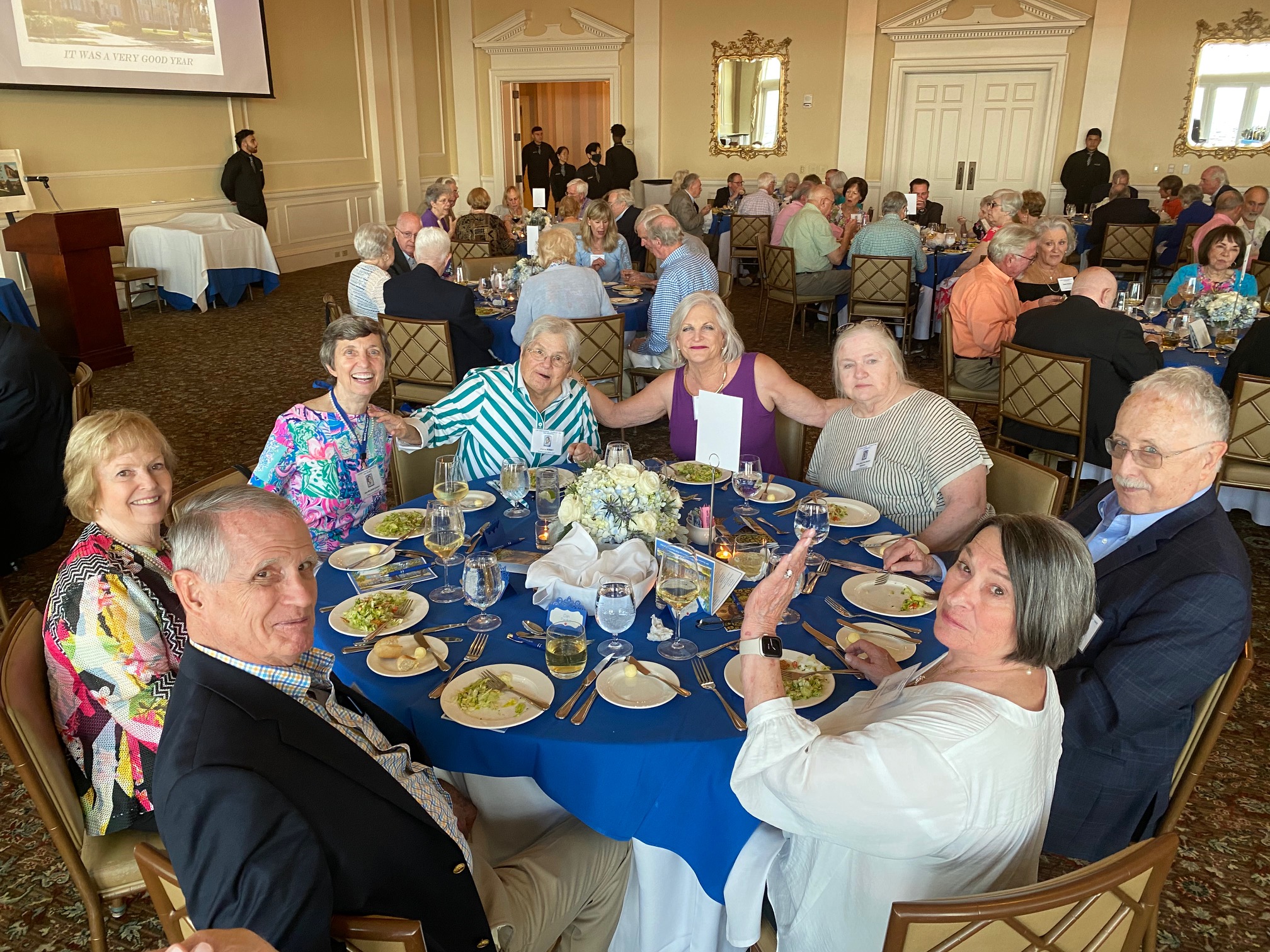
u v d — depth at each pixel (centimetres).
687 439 298
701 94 1196
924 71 1100
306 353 693
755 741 128
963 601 125
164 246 830
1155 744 165
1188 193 841
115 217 643
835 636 181
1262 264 562
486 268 694
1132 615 168
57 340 638
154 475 190
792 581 135
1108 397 375
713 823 152
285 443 252
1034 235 466
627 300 560
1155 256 852
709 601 187
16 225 614
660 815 152
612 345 471
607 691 160
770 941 161
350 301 554
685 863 166
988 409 574
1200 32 1002
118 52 830
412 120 1252
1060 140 1079
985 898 105
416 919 126
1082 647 172
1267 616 331
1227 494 396
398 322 461
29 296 770
